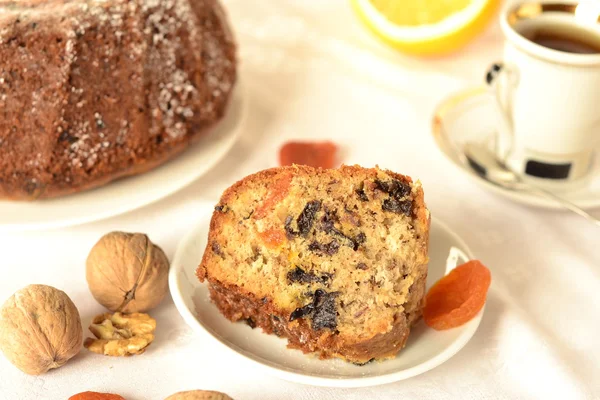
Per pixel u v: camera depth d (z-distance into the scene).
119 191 0.57
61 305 0.48
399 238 0.50
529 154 0.59
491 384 0.49
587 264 0.55
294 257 0.50
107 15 0.56
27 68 0.55
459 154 0.61
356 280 0.49
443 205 0.59
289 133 0.65
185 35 0.59
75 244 0.56
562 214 0.59
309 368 0.49
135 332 0.50
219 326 0.50
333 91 0.70
